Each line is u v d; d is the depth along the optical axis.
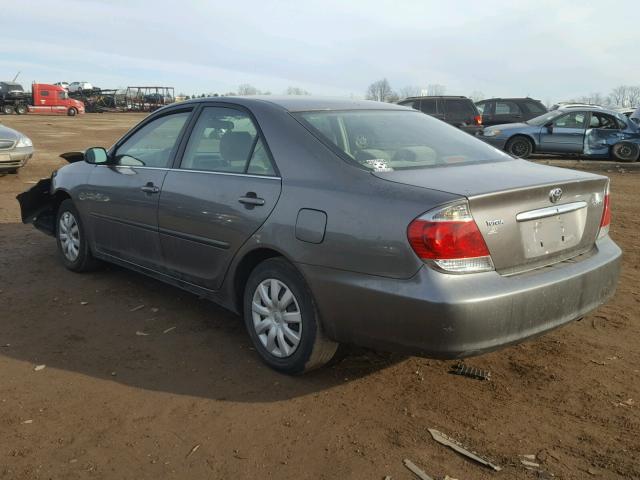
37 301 4.92
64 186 5.56
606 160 17.45
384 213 3.05
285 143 3.68
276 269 3.57
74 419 3.16
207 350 4.02
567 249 3.41
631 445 2.94
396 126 4.07
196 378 3.63
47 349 4.02
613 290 3.68
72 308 4.77
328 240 3.23
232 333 4.30
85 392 3.45
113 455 2.86
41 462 2.79
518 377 3.64
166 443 2.96
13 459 2.81
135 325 4.43
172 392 3.46
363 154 3.55
